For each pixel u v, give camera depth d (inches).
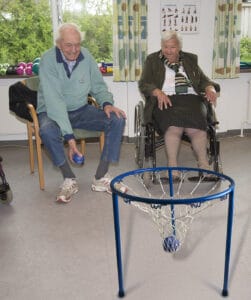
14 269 65.8
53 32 149.9
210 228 77.8
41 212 89.0
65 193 95.0
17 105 103.0
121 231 78.0
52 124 94.6
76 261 67.8
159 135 106.3
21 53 151.9
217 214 84.0
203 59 149.3
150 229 78.5
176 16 143.4
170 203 48.4
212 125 101.2
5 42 149.9
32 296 58.4
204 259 67.2
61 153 95.5
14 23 148.4
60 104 94.7
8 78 142.4
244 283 59.9
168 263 66.2
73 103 100.4
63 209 90.3
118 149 97.6
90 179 111.0
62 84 97.6
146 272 63.7
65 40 91.1
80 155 90.5
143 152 104.0
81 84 99.0
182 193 97.0
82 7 149.8
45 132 93.0
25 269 65.7
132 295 57.9
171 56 108.3
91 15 150.6
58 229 80.2
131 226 80.0
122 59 140.1
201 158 100.3
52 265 66.7
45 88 95.0
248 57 160.4
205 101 107.2
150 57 113.0
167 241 60.5
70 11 150.0
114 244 73.1
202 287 59.4
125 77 142.9
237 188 101.1
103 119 98.3
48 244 74.0
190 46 147.5
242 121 159.8
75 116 101.3
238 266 64.7
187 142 112.1
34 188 105.0
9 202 93.5
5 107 146.7
